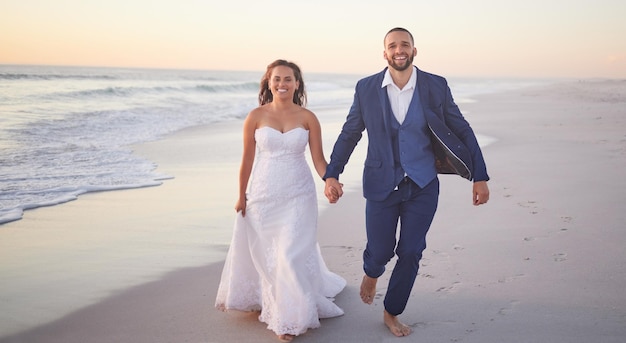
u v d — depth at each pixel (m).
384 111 3.27
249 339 3.31
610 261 4.34
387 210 3.33
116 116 15.95
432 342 3.21
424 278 4.14
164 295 3.97
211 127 14.57
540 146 10.62
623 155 9.30
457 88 57.16
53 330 3.41
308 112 3.69
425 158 3.28
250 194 3.58
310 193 3.59
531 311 3.53
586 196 6.47
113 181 7.75
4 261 4.65
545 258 4.46
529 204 6.20
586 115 17.94
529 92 43.34
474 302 3.70
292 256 3.35
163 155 9.99
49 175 7.98
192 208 6.43
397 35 3.19
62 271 4.43
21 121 13.32
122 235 5.39
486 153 9.88
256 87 36.44
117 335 3.34
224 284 3.65
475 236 5.10
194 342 3.26
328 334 3.36
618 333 3.21
